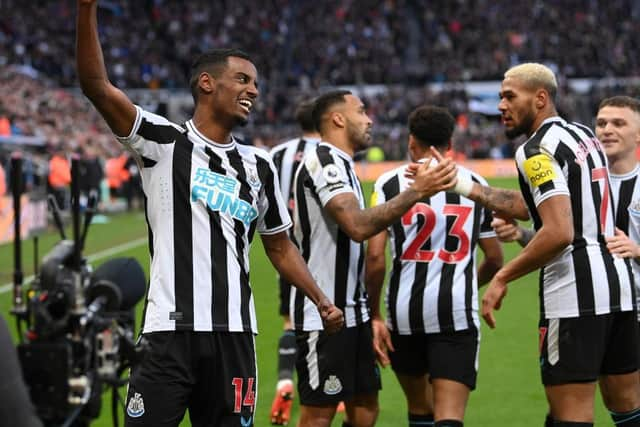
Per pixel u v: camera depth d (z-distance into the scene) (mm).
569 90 81875
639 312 10227
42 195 40219
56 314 5836
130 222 44562
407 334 10273
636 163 10547
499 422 12969
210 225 8008
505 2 97312
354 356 10055
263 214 8680
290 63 91562
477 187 9727
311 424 10094
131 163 51688
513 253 30750
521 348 17750
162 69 87250
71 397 5523
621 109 10391
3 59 74938
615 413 9734
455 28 95062
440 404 9969
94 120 70188
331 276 9938
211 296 7910
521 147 9055
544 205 8703
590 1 95875
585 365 9008
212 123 8227
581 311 8977
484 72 87062
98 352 5934
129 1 96188
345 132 10219
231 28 94188
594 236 9094
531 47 89688
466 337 10133
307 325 9961
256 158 8469
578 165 8953
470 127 76500
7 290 23859
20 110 57844
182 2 96938
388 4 98250
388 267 26172
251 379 8133
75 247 6066
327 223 9953
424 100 80188
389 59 89250
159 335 7836
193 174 8023
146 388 7777
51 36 86312
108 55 87062
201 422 8180
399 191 10375
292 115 80375
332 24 94812
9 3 87750
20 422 4684
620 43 88938
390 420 13156
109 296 6141
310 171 9953
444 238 10188
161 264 7949
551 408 9438
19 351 5465
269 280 26250
